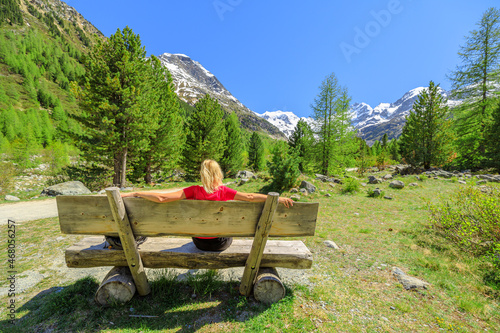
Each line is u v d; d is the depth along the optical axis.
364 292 2.92
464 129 22.95
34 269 3.59
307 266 2.63
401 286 3.07
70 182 13.80
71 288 2.74
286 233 2.36
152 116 16.00
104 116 14.37
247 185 12.82
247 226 2.28
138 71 14.94
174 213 2.18
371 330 2.20
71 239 5.04
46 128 55.47
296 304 2.56
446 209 5.05
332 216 7.07
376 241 4.83
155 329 2.11
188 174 24.02
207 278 2.91
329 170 22.45
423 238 4.81
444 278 3.29
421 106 22.59
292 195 10.04
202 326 2.15
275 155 11.43
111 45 14.63
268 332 2.10
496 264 3.49
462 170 21.33
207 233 2.25
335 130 21.78
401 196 10.05
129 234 2.18
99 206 2.15
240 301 2.51
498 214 3.93
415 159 22.75
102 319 2.23
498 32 20.20
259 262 2.40
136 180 20.28
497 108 18.48
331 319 2.33
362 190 11.58
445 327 2.29
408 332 2.20
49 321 2.23
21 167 25.17
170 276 2.94
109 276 2.43
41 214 7.94
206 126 20.88
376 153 55.50
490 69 20.88
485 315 2.49
